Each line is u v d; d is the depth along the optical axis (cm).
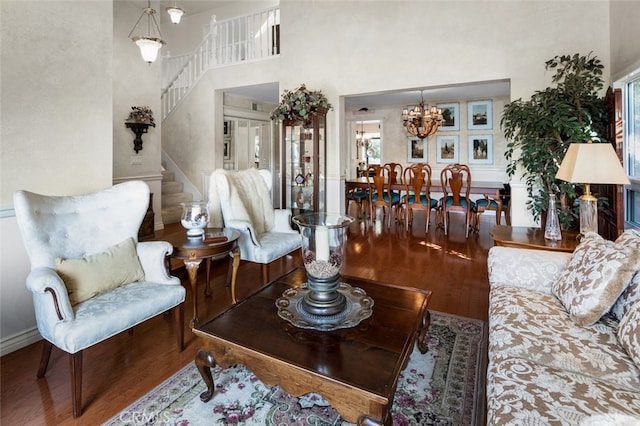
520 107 358
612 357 137
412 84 481
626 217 301
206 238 262
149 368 206
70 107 255
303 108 499
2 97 219
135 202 239
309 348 146
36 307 187
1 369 204
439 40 461
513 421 106
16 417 165
